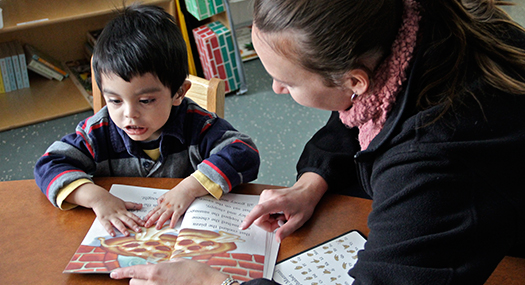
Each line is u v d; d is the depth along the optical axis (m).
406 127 0.64
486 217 0.58
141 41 0.88
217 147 1.02
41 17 2.23
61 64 2.73
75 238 0.79
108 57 0.88
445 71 0.64
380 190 0.65
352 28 0.58
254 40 0.65
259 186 0.95
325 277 0.72
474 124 0.60
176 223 0.84
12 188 0.91
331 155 0.95
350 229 0.81
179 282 0.68
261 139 2.28
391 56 0.65
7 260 0.74
